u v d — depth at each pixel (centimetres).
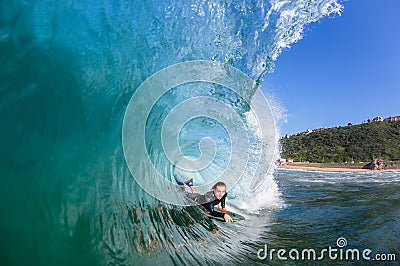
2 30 226
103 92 310
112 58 337
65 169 228
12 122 204
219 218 459
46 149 217
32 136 211
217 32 570
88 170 256
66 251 200
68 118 249
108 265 226
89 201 242
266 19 623
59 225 203
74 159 242
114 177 297
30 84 226
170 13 461
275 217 502
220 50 592
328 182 1070
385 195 740
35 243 183
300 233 421
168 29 462
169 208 395
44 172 208
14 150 196
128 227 281
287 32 664
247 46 636
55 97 242
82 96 274
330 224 466
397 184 1005
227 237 385
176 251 300
